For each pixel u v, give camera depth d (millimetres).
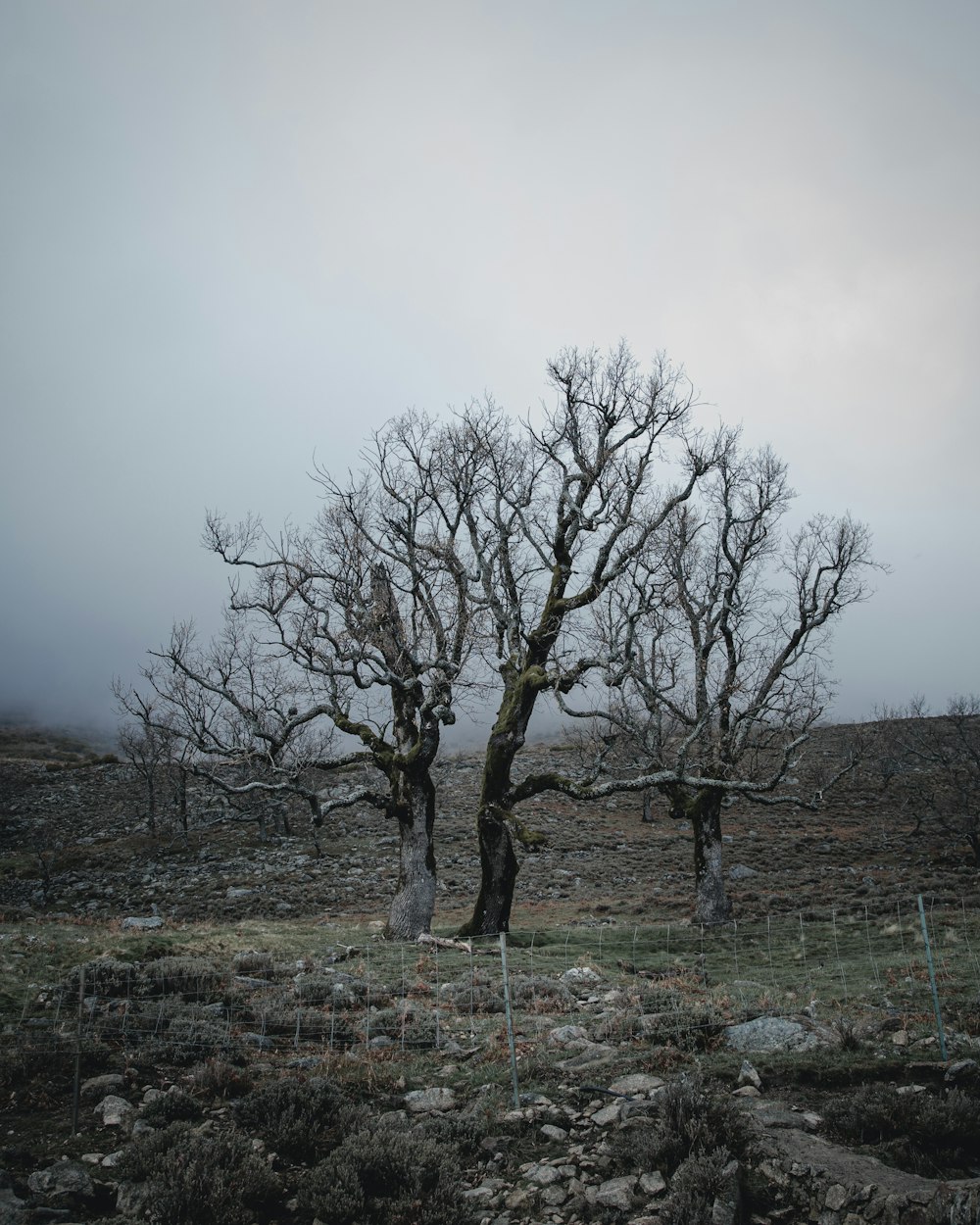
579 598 24906
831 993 14977
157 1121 8367
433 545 25422
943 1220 6152
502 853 23609
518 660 25844
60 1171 7137
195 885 45500
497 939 23047
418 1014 12711
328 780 72250
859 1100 8078
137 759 75062
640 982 16719
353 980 15148
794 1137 7660
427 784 24531
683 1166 6914
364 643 24344
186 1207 6578
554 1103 8750
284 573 24359
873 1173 6922
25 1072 9445
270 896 41688
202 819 58188
